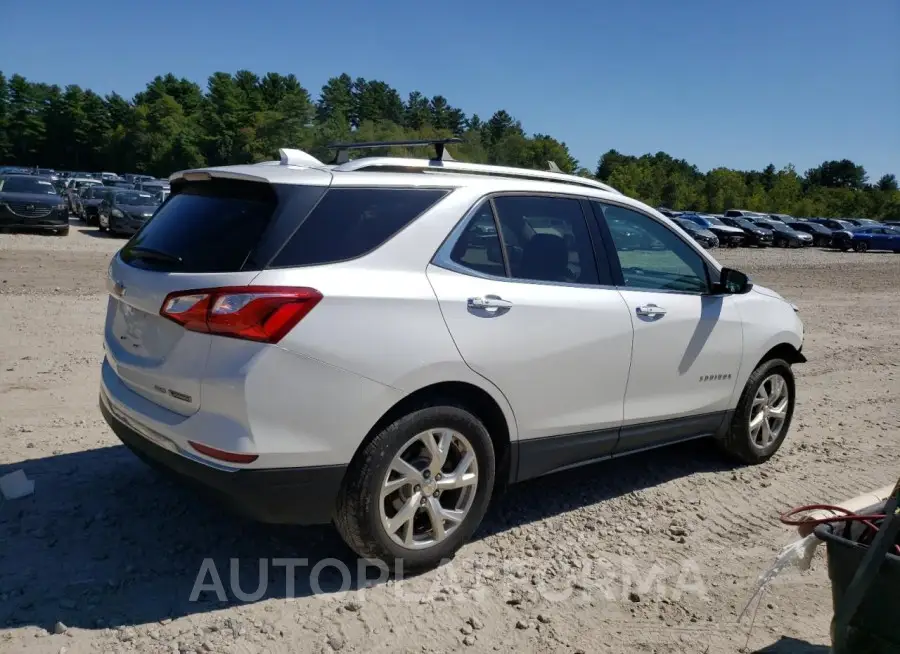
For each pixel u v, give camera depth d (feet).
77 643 10.59
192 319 11.31
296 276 11.38
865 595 9.01
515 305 13.42
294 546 13.65
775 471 19.08
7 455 16.78
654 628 11.94
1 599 11.49
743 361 18.02
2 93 450.30
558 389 14.17
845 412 25.36
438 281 12.70
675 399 16.58
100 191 104.37
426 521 13.12
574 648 11.28
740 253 127.95
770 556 14.58
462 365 12.69
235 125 367.25
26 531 13.56
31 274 46.34
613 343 14.94
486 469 13.30
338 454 11.67
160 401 12.14
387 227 12.48
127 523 14.07
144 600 11.75
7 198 72.90
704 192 358.23
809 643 11.73
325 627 11.34
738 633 11.93
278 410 11.18
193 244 12.12
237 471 11.12
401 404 12.35
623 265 15.76
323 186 12.14
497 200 13.94
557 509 16.11
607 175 386.52
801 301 56.39
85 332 29.96
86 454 17.11
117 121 448.24
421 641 11.19
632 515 16.03
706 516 16.24
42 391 21.56
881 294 64.54
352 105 476.13
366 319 11.75
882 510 10.43
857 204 396.16
